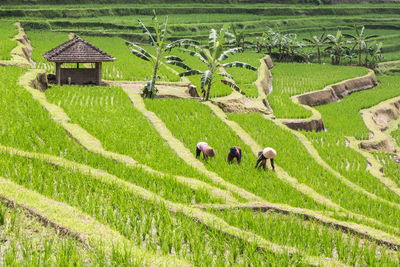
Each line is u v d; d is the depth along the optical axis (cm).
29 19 6038
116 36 5994
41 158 1212
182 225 859
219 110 2425
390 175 1973
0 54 2952
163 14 7669
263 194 1267
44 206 830
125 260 658
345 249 840
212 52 2514
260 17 8062
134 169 1257
